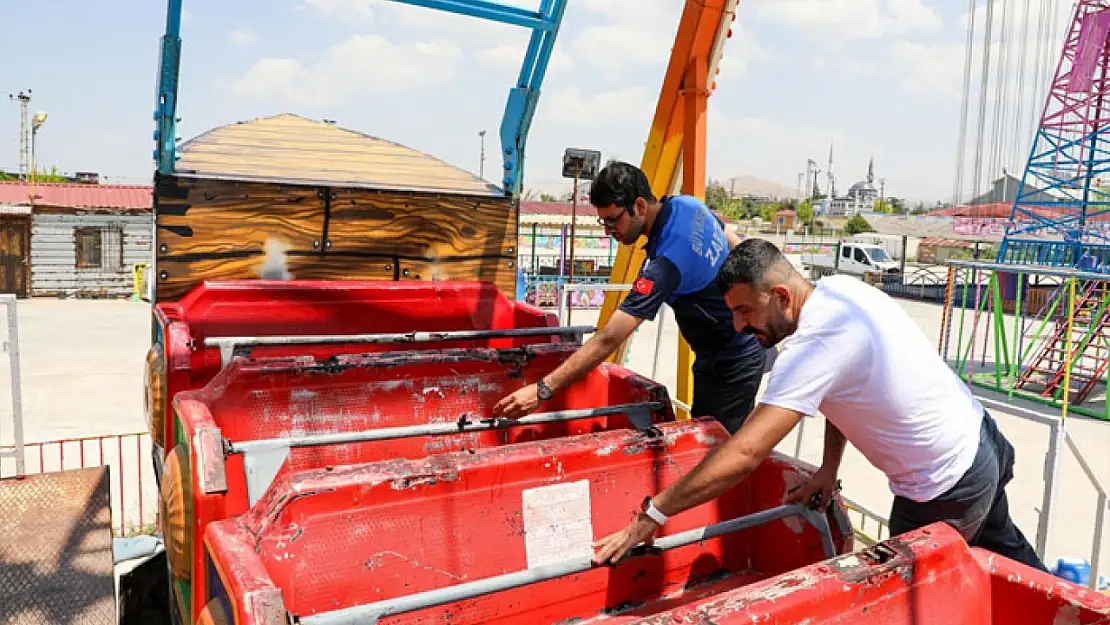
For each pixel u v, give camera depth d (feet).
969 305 92.84
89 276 85.46
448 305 13.14
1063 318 51.06
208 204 11.60
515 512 7.29
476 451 7.30
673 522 8.44
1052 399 44.78
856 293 6.79
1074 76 55.21
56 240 83.87
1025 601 6.24
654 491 8.09
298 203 12.15
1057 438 10.78
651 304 8.96
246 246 11.91
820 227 311.88
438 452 10.44
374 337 10.04
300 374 9.49
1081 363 55.01
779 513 7.77
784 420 6.30
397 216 12.87
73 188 91.15
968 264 50.49
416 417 10.36
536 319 12.89
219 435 6.93
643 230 9.59
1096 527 11.84
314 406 9.63
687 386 17.29
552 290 72.69
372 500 6.57
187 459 7.38
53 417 32.86
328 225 12.42
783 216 276.82
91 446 27.61
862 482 24.47
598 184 9.34
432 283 13.06
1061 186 57.41
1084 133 55.16
